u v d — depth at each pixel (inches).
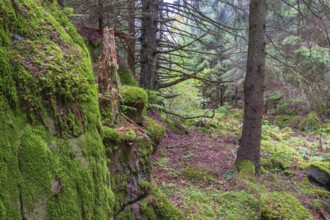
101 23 228.8
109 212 82.1
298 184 221.3
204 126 380.5
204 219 149.9
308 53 369.7
